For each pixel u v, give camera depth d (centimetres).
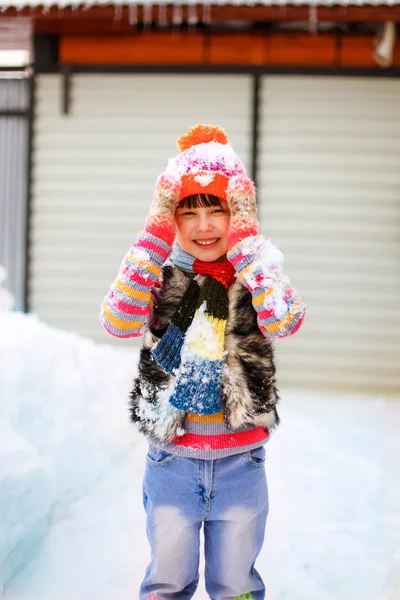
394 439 468
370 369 685
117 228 706
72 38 709
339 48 688
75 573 248
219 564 193
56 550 267
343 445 448
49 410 327
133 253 184
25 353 363
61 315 714
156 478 191
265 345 190
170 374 187
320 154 686
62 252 712
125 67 694
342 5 608
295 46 691
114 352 505
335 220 686
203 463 187
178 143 211
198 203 192
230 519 188
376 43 657
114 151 702
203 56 700
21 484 247
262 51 694
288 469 389
